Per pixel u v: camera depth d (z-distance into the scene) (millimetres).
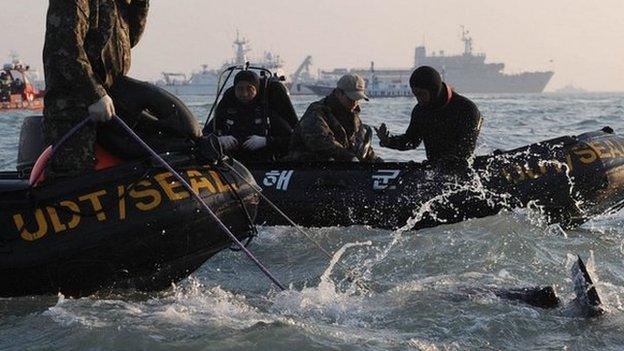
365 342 4273
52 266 4703
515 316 4711
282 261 6246
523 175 7305
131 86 5227
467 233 6848
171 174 4977
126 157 5199
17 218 4727
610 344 4348
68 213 4754
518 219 7055
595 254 6301
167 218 4855
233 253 6434
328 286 5414
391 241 6715
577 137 7684
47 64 4887
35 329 4465
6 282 4703
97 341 4234
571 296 5129
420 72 7355
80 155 4980
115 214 4789
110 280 4895
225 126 8500
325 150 7789
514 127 21250
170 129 5254
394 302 5023
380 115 30531
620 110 35625
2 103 46562
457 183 7250
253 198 5344
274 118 8555
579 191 7332
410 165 7383
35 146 6355
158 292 5203
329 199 7293
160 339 4254
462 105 7387
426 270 5848
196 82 98812
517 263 5969
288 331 4363
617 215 8141
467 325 4609
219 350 4113
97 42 5047
